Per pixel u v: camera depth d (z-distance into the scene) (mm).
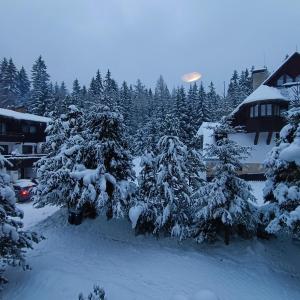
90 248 16109
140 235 17375
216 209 15305
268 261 14875
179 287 11789
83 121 21172
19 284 12125
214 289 11789
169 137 17016
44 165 21875
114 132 18234
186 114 56438
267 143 36000
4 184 12516
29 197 29000
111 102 18297
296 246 16594
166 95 98812
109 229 18297
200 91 66875
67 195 19297
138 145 50594
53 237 17625
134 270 13352
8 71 100750
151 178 17875
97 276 12609
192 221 16984
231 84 100812
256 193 27750
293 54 36031
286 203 13086
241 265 14414
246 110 37000
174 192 16672
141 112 82625
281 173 14102
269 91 34969
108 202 17547
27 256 15023
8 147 46375
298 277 14031
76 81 99688
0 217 11961
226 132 16500
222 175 15422
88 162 18359
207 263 14195
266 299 11484
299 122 13656
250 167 35875
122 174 18594
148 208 16609
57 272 12695
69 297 10805
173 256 14797
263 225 16859
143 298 10812
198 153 18547
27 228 19953
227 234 16047
